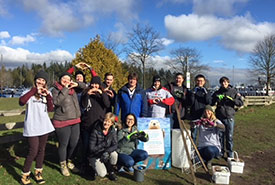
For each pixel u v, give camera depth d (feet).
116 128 16.80
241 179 16.26
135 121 16.67
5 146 20.31
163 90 18.78
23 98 13.26
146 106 17.74
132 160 15.57
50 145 21.65
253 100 66.90
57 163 17.48
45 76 13.74
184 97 19.94
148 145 17.28
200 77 19.61
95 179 15.06
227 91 19.51
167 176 16.16
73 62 40.01
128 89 17.44
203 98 19.30
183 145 17.52
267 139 28.09
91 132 15.11
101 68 40.86
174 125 20.48
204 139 17.95
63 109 14.74
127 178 15.57
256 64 114.93
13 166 16.28
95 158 15.08
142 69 96.58
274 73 110.83
